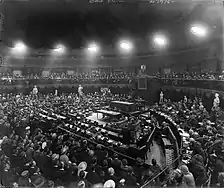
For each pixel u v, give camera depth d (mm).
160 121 19891
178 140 13102
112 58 40281
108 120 21656
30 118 16422
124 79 37219
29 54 36500
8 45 30016
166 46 32625
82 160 8797
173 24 23875
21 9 13578
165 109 22719
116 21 18344
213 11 17312
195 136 11672
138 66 37688
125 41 32969
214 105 19062
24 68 36750
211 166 7793
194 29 23516
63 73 40750
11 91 32875
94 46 36375
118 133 14977
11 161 7824
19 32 16703
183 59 30438
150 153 13445
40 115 19047
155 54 34875
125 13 16766
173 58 32188
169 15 19094
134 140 13195
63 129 15031
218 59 23984
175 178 6539
